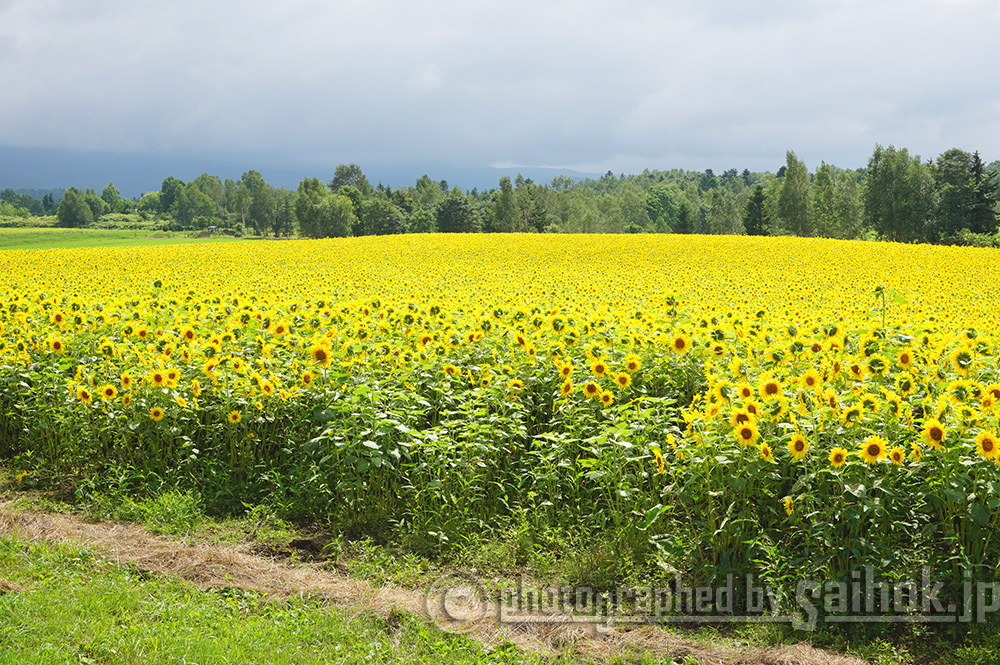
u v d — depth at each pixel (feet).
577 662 15.60
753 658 15.53
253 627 16.14
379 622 16.83
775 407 19.38
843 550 17.42
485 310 39.65
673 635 16.51
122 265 103.65
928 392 20.45
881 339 24.59
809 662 15.28
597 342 29.17
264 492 24.57
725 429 19.54
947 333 30.14
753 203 360.48
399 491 23.24
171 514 22.75
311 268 101.96
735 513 19.02
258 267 102.99
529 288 64.23
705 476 19.44
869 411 18.89
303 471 24.34
